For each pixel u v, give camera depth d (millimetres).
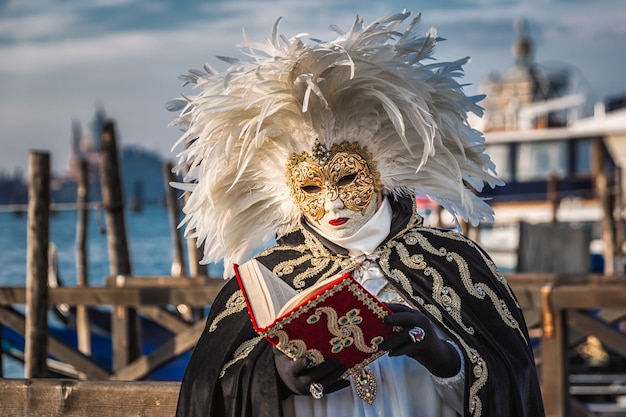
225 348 2811
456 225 3123
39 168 6984
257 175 3041
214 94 2979
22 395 3523
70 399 3480
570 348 6863
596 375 10125
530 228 10930
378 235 2896
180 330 7520
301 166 2895
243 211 3092
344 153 2875
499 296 2877
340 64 2834
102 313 9734
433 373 2670
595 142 20547
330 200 2865
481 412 2691
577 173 20641
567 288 6027
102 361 9289
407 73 2932
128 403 3424
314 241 2930
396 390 2779
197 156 3045
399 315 2520
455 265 2875
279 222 3094
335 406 2750
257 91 2936
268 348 2742
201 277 8258
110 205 9555
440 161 2996
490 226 20297
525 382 2799
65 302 7410
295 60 2873
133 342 7516
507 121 23125
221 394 2768
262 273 2592
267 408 2646
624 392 9539
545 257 10820
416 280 2842
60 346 7281
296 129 2900
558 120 23812
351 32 2916
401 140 2949
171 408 3387
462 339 2738
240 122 2986
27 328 7012
